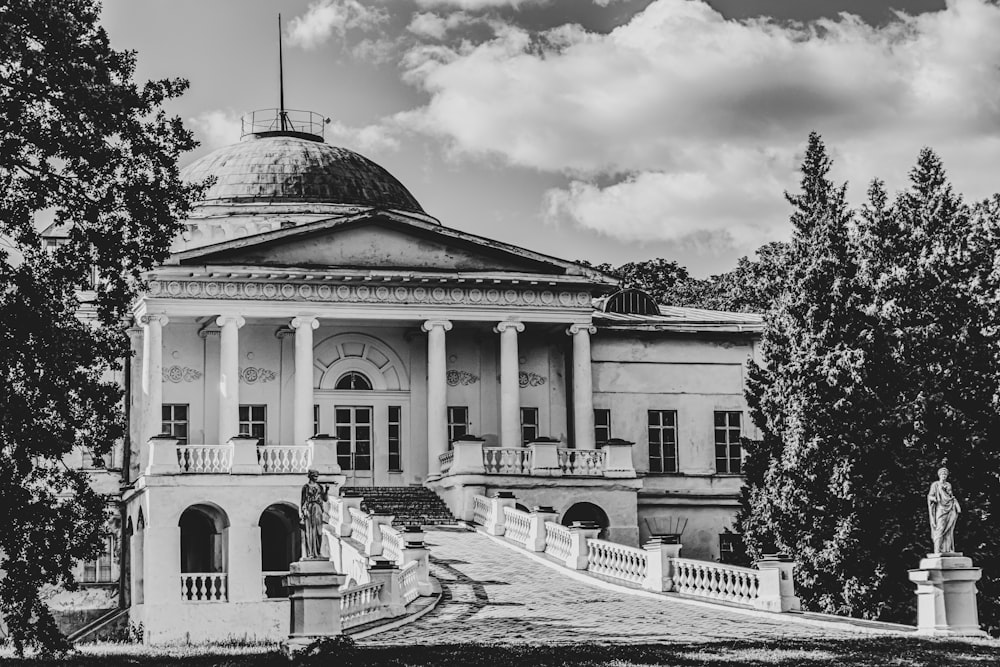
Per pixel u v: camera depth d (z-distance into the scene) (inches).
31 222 1262.3
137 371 2159.2
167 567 1852.9
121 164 1295.5
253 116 2787.9
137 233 1305.4
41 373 1257.4
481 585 1547.7
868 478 1774.1
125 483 2129.7
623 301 2500.0
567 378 2309.3
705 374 2379.4
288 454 1936.5
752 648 1143.6
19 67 1227.9
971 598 1243.2
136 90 1288.1
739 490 2310.5
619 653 1123.3
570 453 2111.2
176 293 2084.2
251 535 1888.5
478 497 1988.2
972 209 2063.2
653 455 2345.0
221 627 1852.9
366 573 1581.0
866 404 1781.5
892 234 1985.7
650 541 1508.4
